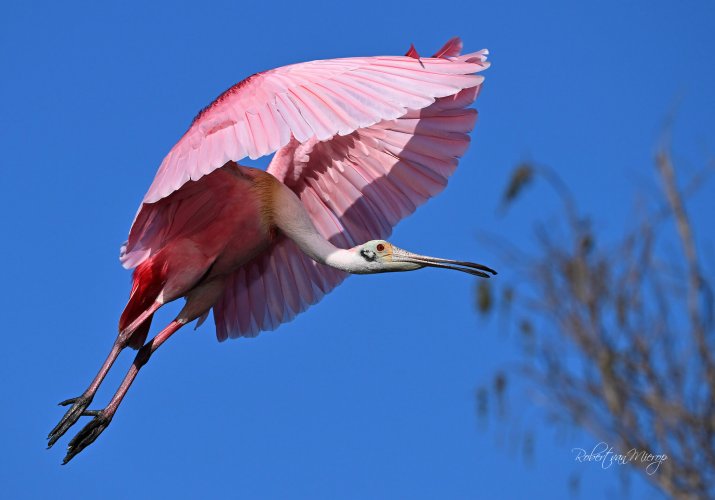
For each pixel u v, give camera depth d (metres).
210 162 11.56
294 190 14.03
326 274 14.20
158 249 13.03
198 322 13.90
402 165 13.88
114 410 12.84
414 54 12.59
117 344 12.88
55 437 12.43
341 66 11.89
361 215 14.04
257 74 12.07
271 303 14.27
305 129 11.38
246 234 13.21
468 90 13.56
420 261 13.38
